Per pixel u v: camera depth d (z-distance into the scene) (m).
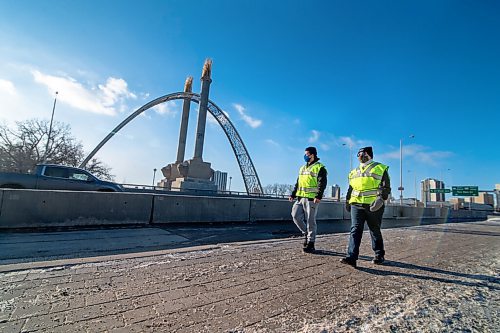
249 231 8.66
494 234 10.73
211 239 6.93
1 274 3.20
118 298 2.68
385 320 2.48
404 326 2.38
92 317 2.27
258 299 2.84
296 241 6.40
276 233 8.57
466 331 2.34
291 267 4.11
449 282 3.77
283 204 12.17
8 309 2.34
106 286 2.96
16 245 5.27
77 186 12.84
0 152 39.28
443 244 7.29
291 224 11.27
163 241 6.34
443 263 4.96
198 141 62.66
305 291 3.14
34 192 6.98
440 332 2.30
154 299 2.70
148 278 3.28
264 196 53.38
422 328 2.36
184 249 4.92
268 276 3.61
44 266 3.53
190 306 2.58
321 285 3.38
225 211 10.33
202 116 65.62
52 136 44.88
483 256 5.87
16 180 11.84
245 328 2.22
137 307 2.50
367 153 4.88
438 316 2.62
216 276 3.49
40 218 6.96
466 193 60.91
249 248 5.33
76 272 3.38
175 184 56.25
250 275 3.61
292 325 2.30
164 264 3.91
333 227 11.25
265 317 2.43
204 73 68.38
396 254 5.58
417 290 3.37
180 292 2.91
